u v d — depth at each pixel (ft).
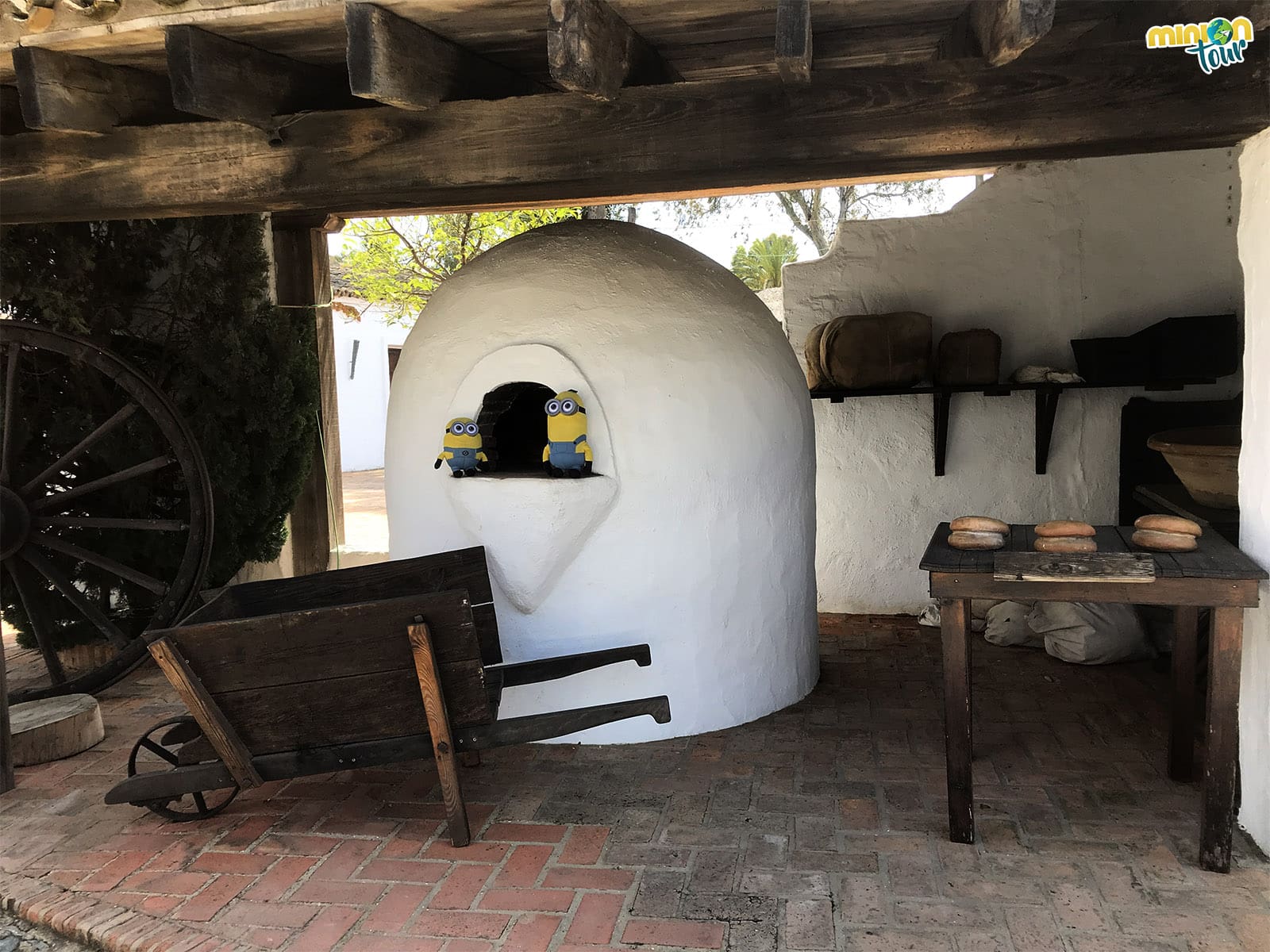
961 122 10.08
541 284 13.42
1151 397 18.33
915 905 9.30
